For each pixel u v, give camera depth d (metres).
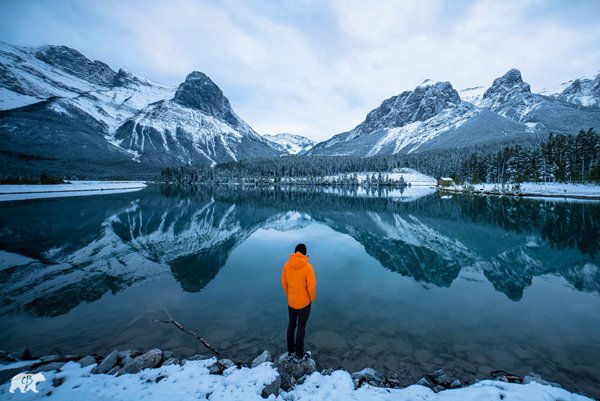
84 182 149.38
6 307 11.11
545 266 17.53
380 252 21.34
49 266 17.25
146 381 6.13
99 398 5.27
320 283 14.08
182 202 68.25
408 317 10.12
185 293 12.63
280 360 6.96
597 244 23.56
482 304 11.40
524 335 8.84
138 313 10.46
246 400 5.39
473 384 6.29
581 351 7.95
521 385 5.91
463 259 19.25
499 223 35.53
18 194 83.81
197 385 5.90
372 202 70.44
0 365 6.72
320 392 5.78
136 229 31.27
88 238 26.11
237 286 13.58
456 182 131.12
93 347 8.19
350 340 8.51
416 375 6.94
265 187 172.50
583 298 12.16
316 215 45.56
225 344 8.29
